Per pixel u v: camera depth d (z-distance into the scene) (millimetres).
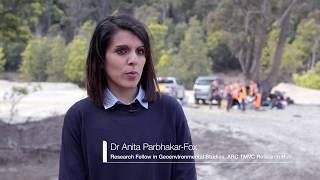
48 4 18281
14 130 13102
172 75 60469
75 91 42594
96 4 86750
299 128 16703
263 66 41469
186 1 91938
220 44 81000
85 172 2227
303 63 72312
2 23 16141
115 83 2225
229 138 13656
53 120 15000
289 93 50188
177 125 2289
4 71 75125
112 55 2189
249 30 36188
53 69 66500
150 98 2230
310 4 36031
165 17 89750
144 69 2279
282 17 34531
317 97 45656
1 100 26828
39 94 37125
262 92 31156
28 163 9680
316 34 68688
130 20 2240
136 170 2186
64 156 2238
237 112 23938
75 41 64938
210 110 25188
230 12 37062
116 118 2201
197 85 29656
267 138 13828
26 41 17641
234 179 8695
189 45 63781
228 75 81500
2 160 9641
